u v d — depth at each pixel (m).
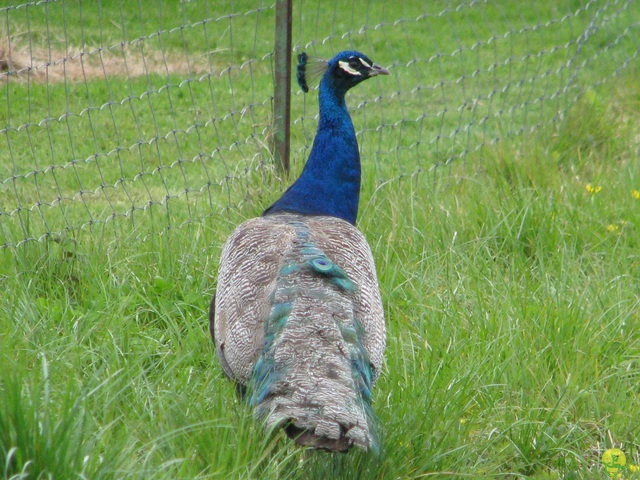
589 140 21.91
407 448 11.61
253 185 18.22
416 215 17.55
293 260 11.07
